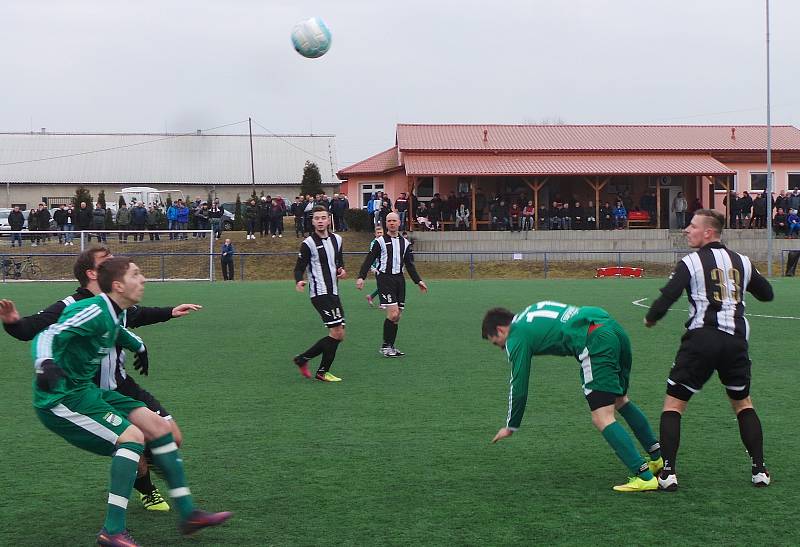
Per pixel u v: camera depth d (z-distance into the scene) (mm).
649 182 49156
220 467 7309
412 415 9406
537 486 6660
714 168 47188
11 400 10500
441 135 51219
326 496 6457
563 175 45594
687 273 6492
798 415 9125
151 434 5527
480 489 6598
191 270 36938
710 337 6418
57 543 5566
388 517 5953
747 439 6566
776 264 41875
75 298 6164
